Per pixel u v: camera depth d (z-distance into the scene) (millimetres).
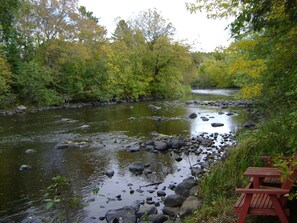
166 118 19703
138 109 25547
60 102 28781
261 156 5453
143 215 5926
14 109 24531
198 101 31422
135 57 37719
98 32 33219
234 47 6551
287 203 4324
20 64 27641
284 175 3217
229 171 5941
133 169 9219
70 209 6547
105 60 33438
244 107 25281
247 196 3752
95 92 31391
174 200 6484
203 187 6234
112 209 6523
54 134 14914
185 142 12617
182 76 41844
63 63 30312
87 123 18141
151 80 38594
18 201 7023
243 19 4523
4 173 9086
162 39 38000
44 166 9766
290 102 5598
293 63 4977
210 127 16188
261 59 6242
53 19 29969
